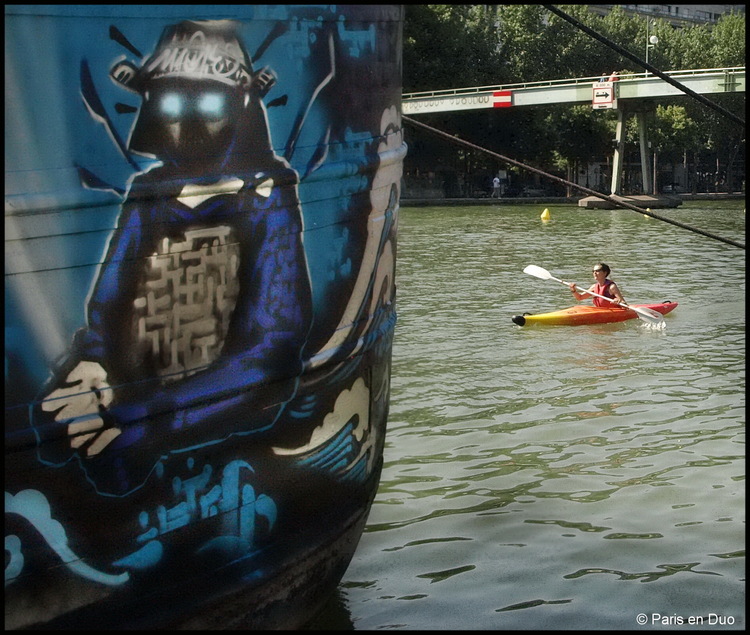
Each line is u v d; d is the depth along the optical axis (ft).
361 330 17.21
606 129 213.05
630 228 123.85
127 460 13.71
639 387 36.24
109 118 12.92
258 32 14.40
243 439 15.14
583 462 27.63
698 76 170.71
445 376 38.47
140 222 13.37
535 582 20.17
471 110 188.55
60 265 12.69
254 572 15.62
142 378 13.67
